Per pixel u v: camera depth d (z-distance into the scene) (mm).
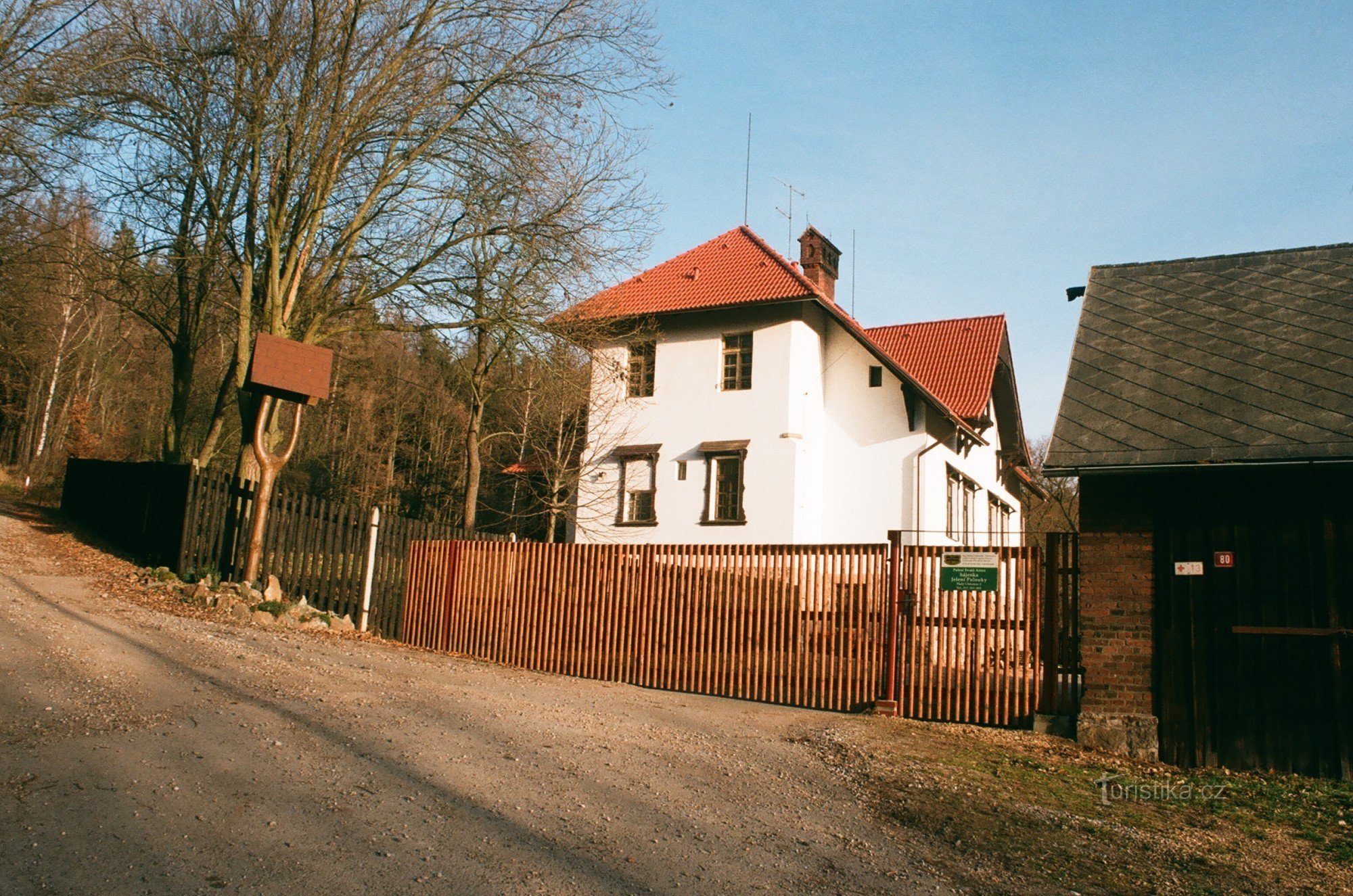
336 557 14984
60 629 10523
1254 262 12719
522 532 32719
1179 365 10914
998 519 32125
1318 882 6215
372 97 17609
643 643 13148
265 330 17312
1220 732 9305
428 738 8023
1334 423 9320
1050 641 10398
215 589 13891
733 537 25031
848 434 25484
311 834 5664
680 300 26625
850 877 5746
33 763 6402
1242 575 9484
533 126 18953
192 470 14727
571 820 6328
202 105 18047
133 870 4965
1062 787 8164
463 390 35406
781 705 11844
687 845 6070
